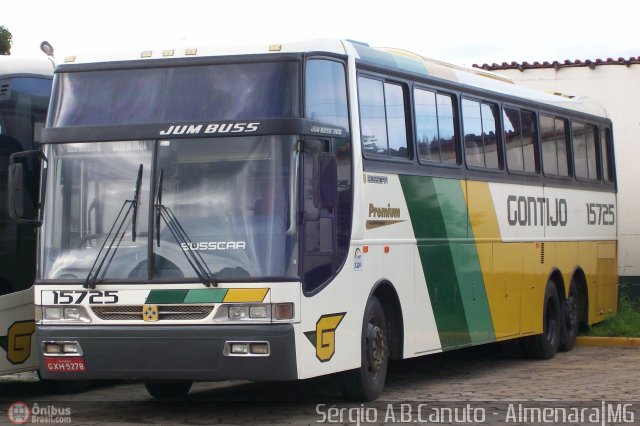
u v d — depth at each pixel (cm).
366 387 1212
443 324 1398
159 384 1309
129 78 1131
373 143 1239
